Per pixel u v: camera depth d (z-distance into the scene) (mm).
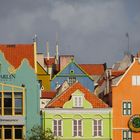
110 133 99312
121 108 99688
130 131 99438
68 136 99188
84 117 99500
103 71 155875
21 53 105500
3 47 105938
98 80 142000
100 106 99812
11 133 98938
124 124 99438
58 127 99250
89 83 133125
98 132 99438
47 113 99250
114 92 99812
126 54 144500
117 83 100062
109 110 99500
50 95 111625
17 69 99812
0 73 99438
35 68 104625
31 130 98438
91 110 99500
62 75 133000
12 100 99188
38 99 99750
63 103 99812
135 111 99688
